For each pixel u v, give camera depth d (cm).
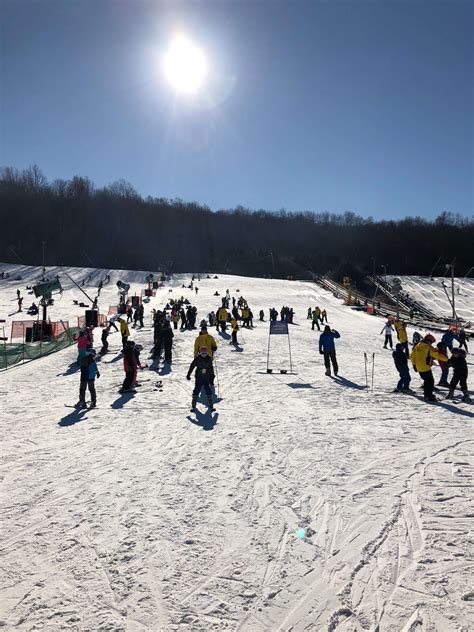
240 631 353
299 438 842
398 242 15550
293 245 16125
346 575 420
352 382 1416
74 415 1052
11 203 13912
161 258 14150
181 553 461
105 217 15312
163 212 16400
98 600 389
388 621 360
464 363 1142
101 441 845
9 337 3119
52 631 353
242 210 18250
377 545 468
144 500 584
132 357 1297
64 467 710
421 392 1253
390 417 985
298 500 578
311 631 352
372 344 2531
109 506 568
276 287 7656
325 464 704
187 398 1219
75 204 15088
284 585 407
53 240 14050
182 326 3055
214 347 1127
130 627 357
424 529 498
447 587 399
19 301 4609
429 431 872
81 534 500
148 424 964
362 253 15212
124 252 14225
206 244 15775
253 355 2012
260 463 714
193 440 845
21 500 590
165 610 377
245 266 13425
